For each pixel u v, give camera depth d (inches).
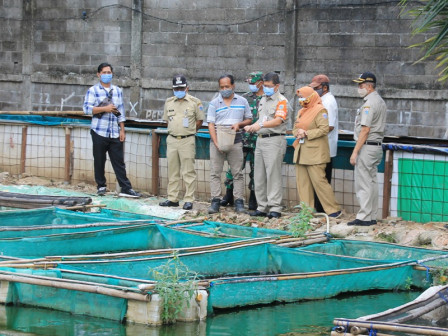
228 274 382.6
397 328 244.2
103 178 567.8
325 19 692.1
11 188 576.1
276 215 491.2
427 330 242.1
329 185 481.4
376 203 470.0
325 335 302.4
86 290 318.7
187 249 387.5
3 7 836.0
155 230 434.9
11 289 336.8
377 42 671.8
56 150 616.1
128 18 781.3
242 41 730.8
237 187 514.3
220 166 512.4
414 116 662.5
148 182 578.6
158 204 538.3
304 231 429.7
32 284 331.3
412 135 663.8
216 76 745.6
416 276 382.6
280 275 350.3
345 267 382.3
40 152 622.5
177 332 302.5
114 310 317.1
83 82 805.2
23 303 337.4
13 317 320.2
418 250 406.9
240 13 729.6
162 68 769.6
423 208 472.4
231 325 313.9
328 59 693.3
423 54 653.9
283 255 390.9
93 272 350.3
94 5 795.4
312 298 358.0
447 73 414.0
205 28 747.4
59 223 472.4
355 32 680.4
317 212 503.2
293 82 708.0
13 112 614.2
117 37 788.0
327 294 362.3
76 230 433.4
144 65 776.9
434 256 402.9
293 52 706.2
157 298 310.7
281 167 493.7
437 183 466.9
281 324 316.5
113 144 557.9
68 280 324.8
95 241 416.2
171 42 764.0
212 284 329.4
